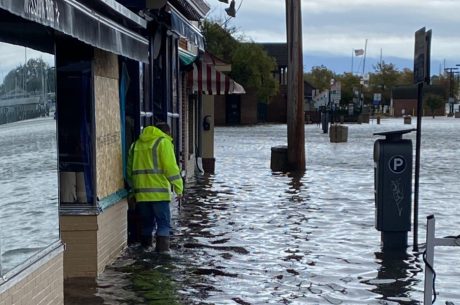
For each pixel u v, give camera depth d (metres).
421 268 8.59
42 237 5.54
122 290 7.34
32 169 5.43
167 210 9.17
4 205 4.85
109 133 8.45
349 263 8.82
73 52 7.70
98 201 7.86
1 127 4.93
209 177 19.38
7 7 4.01
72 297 7.05
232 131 54.44
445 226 11.51
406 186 9.62
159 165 9.05
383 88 126.06
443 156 27.19
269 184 17.64
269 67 69.38
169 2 11.06
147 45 8.55
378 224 9.72
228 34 66.94
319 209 13.34
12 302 4.76
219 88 17.78
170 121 12.33
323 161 25.06
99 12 6.58
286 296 7.27
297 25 21.22
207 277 7.99
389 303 7.07
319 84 113.50
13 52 5.23
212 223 11.66
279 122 78.56
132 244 9.69
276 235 10.64
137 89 9.66
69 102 7.75
